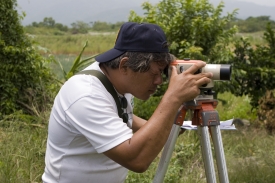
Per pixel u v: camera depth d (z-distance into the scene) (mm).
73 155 2348
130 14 7688
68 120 2271
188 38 7355
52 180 2432
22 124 6051
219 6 7355
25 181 4312
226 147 6094
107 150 2188
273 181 4789
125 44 2266
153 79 2301
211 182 2463
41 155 4973
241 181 4785
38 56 7355
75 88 2281
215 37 7305
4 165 4422
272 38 8016
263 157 5531
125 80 2309
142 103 7078
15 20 7180
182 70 2312
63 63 17875
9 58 7012
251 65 7840
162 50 2256
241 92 7879
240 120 8133
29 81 7129
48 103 6953
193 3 7348
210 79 2311
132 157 2162
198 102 2443
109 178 2424
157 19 7609
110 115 2232
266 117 7492
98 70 2363
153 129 2172
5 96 6879
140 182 4266
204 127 2447
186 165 5082
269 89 7805
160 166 2518
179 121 2486
